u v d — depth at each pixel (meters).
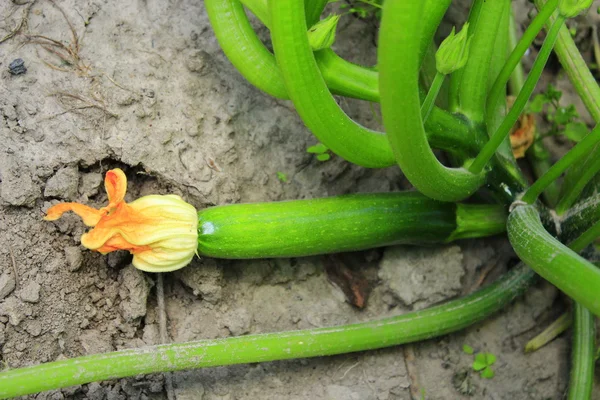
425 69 0.82
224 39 0.75
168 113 0.80
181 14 0.83
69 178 0.77
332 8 0.88
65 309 0.77
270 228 0.76
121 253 0.78
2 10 0.80
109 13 0.81
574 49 0.82
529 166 0.90
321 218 0.77
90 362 0.71
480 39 0.77
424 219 0.80
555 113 0.92
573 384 0.81
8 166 0.76
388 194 0.79
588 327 0.81
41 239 0.77
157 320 0.80
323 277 0.84
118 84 0.79
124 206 0.74
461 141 0.78
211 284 0.80
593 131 0.74
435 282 0.84
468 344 0.85
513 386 0.84
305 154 0.84
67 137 0.78
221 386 0.79
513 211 0.78
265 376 0.81
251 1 0.73
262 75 0.75
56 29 0.80
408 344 0.83
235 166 0.82
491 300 0.81
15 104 0.77
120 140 0.79
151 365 0.73
